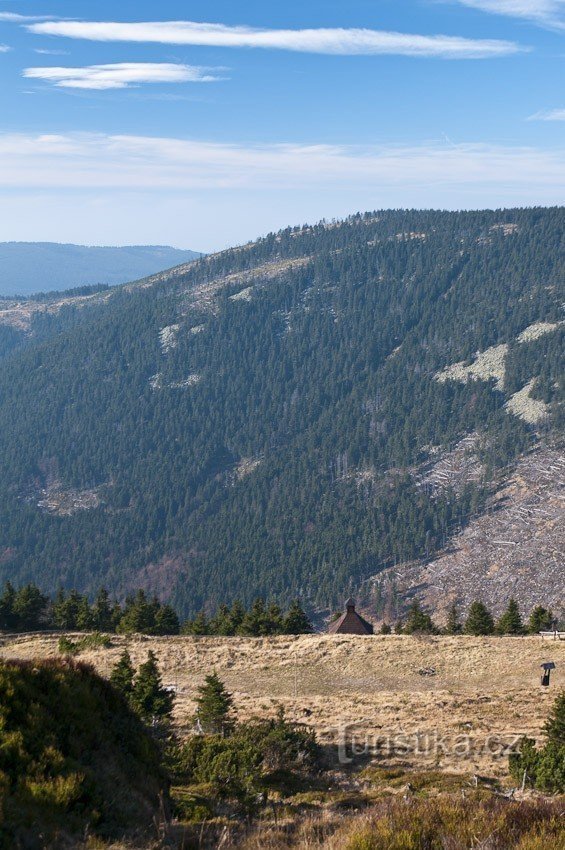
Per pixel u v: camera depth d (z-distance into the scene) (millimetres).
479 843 10227
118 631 92812
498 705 40469
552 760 23562
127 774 14055
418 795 21484
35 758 12523
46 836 10664
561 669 53469
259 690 51188
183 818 14570
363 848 10664
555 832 10656
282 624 90750
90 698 14906
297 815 17938
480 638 66812
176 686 51344
